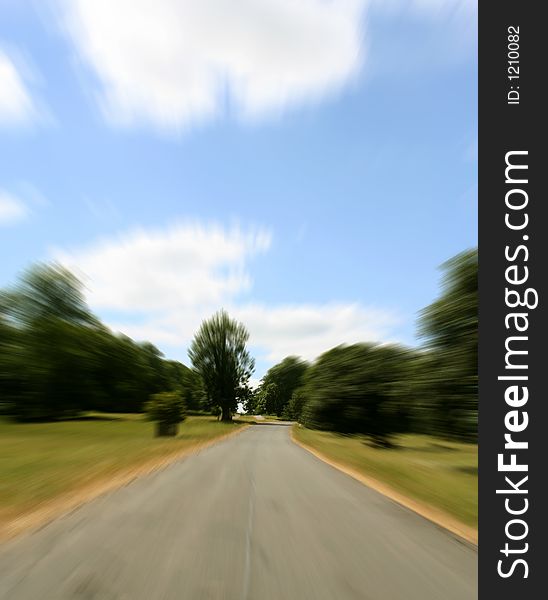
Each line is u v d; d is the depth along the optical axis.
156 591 3.86
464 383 14.65
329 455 18.89
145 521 6.43
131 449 18.81
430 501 8.53
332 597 3.83
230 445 23.69
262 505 7.80
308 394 46.53
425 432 17.92
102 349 72.44
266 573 4.38
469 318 14.96
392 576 4.39
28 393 54.09
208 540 5.49
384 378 34.06
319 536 5.80
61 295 66.44
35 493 8.37
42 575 4.21
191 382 117.81
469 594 4.02
